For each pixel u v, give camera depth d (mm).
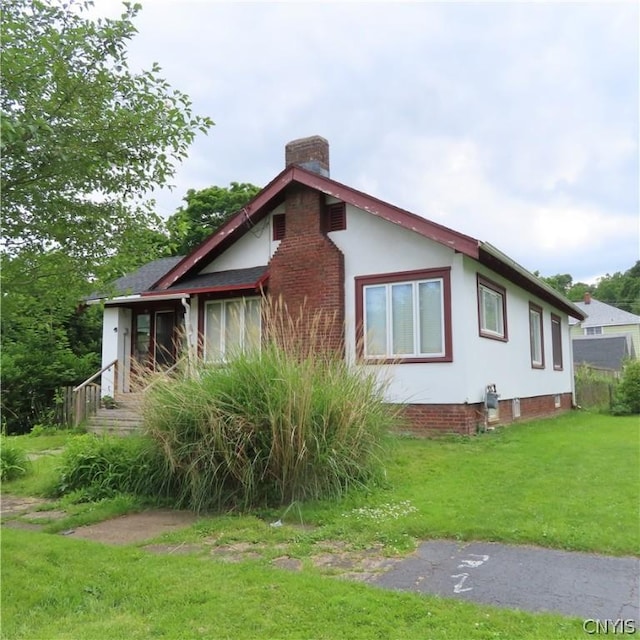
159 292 12875
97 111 4609
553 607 3195
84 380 15273
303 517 5238
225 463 5867
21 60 4074
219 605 3275
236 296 12438
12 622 3180
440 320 10016
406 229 10469
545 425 12086
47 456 9195
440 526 4730
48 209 4641
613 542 4191
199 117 5254
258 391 6004
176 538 4816
